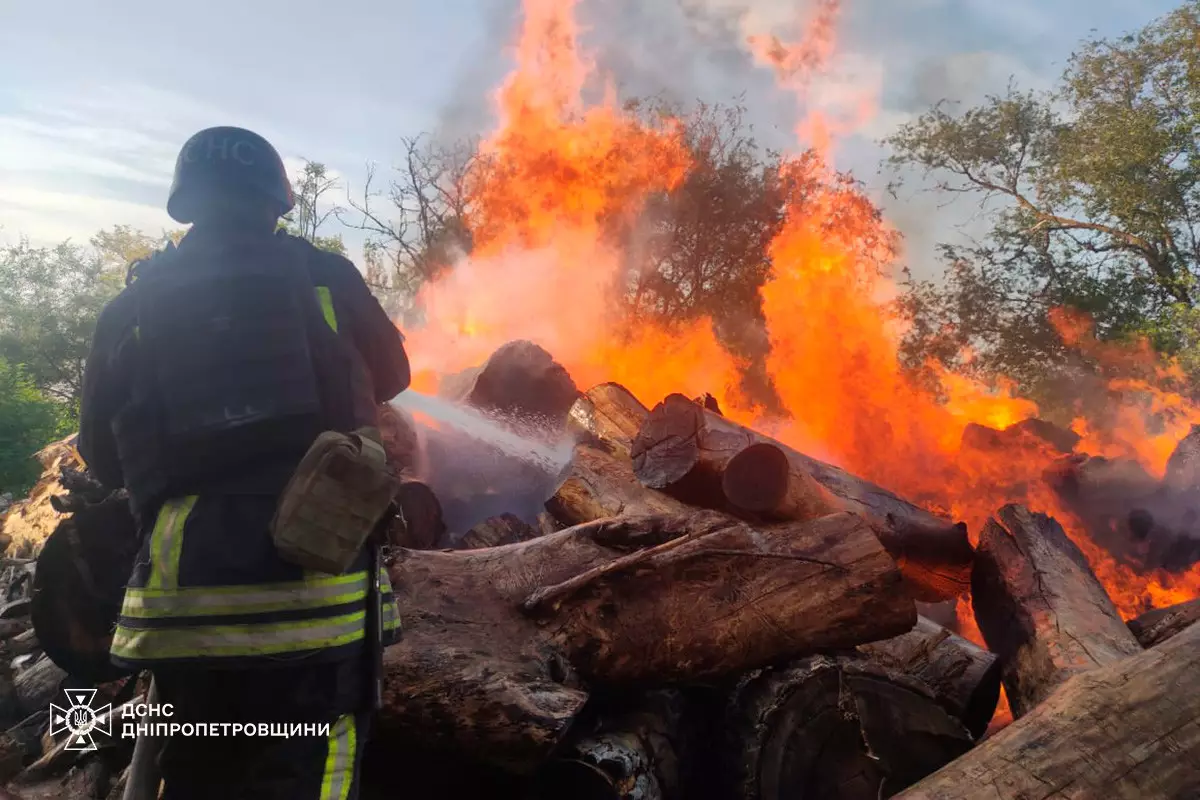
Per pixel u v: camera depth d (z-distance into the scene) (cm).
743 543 291
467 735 240
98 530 319
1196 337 1463
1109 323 1834
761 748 268
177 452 164
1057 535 378
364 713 175
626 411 483
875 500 413
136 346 175
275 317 173
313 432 171
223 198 184
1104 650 321
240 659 157
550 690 247
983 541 387
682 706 289
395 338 201
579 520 429
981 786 225
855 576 289
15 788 306
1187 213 1723
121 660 163
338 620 165
